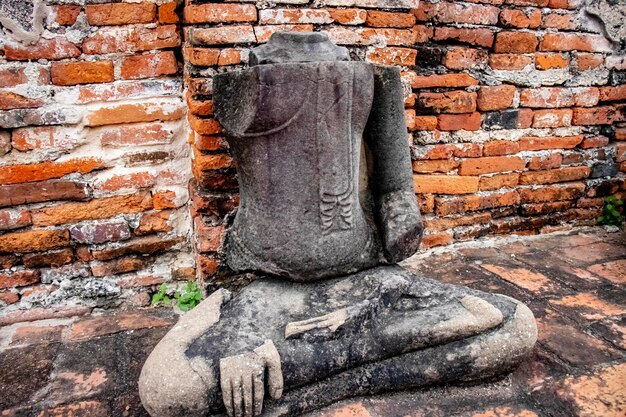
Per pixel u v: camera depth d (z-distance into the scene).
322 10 2.14
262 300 1.77
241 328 1.63
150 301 2.40
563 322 2.11
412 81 2.41
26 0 2.00
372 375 1.67
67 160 2.20
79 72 2.14
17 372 1.84
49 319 2.24
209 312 1.70
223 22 2.02
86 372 1.84
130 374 1.83
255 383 1.50
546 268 2.63
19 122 2.10
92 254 2.31
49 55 2.09
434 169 2.77
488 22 2.65
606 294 2.35
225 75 1.71
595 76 2.95
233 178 2.17
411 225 1.85
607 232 3.13
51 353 1.96
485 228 2.95
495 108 2.77
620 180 3.21
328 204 1.74
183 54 2.22
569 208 3.14
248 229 1.79
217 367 1.50
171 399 1.45
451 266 2.66
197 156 2.15
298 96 1.60
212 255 2.18
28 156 2.16
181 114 2.31
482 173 2.86
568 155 3.04
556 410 1.62
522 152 2.92
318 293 1.79
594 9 2.80
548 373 1.79
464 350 1.66
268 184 1.70
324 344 1.62
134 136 2.27
